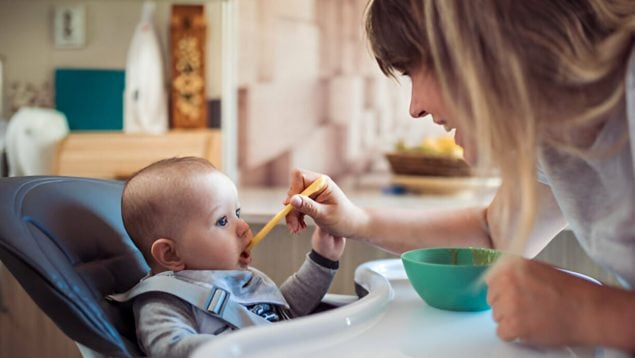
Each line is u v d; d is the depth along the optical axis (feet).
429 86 2.28
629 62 2.03
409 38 2.25
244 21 8.00
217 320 2.99
